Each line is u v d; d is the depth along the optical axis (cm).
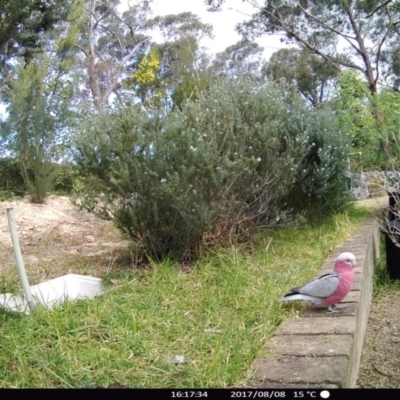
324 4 1905
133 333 285
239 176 471
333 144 626
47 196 895
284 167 511
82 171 438
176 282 378
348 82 790
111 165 415
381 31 1931
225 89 577
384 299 484
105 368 247
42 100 901
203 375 235
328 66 2180
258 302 333
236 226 495
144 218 429
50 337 283
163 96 526
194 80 1265
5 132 888
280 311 318
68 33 1340
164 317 311
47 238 614
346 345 254
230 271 398
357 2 1866
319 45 1986
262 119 538
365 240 511
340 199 661
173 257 439
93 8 2814
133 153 423
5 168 962
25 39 1295
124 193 422
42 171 868
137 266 440
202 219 422
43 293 366
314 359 240
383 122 689
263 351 254
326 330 277
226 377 232
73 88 1069
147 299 340
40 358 257
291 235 544
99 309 315
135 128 429
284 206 616
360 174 671
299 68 2378
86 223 761
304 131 575
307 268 418
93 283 389
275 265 435
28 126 891
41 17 1300
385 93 767
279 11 1961
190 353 264
